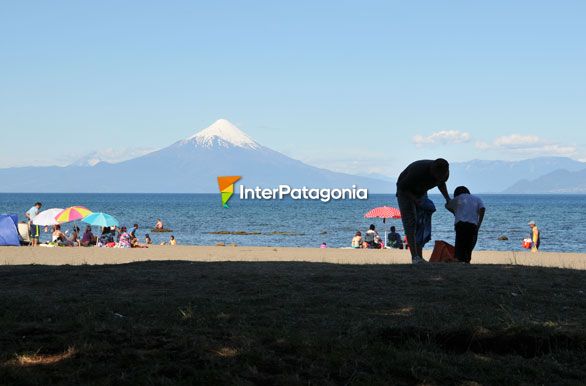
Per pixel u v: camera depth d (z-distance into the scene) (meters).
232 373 5.42
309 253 23.91
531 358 6.06
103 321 6.65
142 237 47.88
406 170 12.27
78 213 30.08
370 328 6.42
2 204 144.38
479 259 20.48
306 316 7.05
